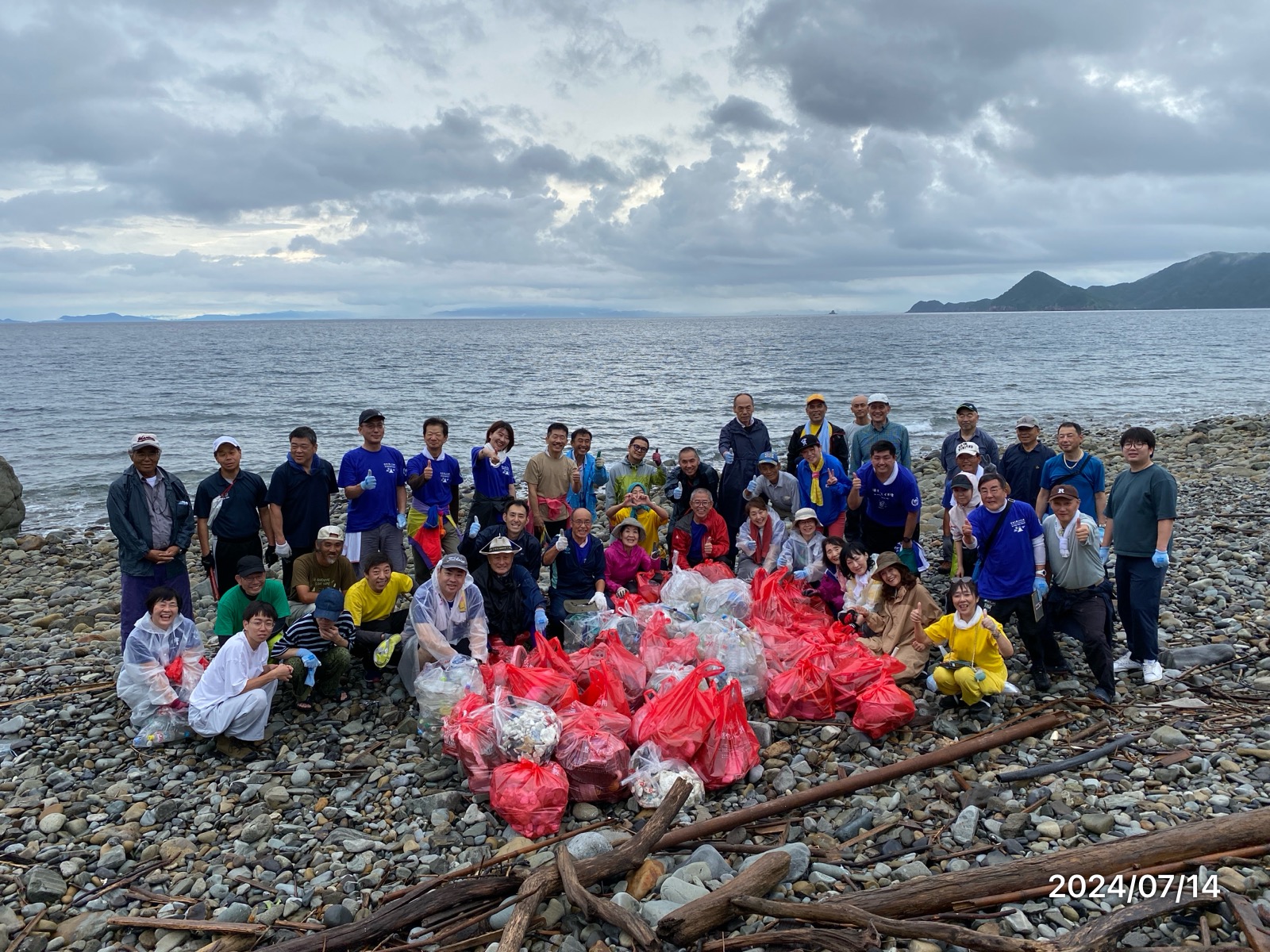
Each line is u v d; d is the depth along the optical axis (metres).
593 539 8.73
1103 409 35.06
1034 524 6.97
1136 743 6.04
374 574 7.50
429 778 6.12
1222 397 38.50
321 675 7.31
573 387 47.41
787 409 35.69
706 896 4.34
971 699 6.55
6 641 9.70
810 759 6.17
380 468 9.05
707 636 7.29
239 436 29.39
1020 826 5.10
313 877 5.04
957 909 4.34
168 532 7.99
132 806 5.86
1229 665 7.28
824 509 9.67
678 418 33.31
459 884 4.63
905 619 7.53
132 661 6.70
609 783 5.60
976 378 50.59
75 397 42.69
